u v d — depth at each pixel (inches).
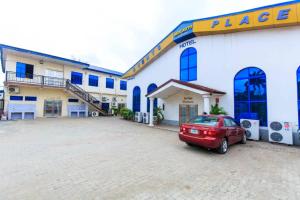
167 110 574.2
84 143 301.9
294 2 321.4
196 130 253.9
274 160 224.7
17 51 641.6
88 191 138.3
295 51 330.6
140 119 651.5
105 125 553.6
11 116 652.7
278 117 340.8
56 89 792.3
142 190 141.5
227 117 288.2
